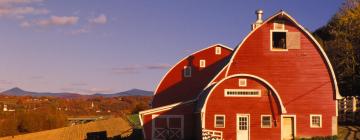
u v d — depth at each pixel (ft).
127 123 285.64
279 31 140.26
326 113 136.87
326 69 138.31
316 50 139.03
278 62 139.54
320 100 137.49
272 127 134.92
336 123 136.36
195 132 153.69
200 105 143.02
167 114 156.04
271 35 140.26
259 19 159.84
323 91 137.69
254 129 135.03
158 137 155.12
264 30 140.56
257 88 136.15
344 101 164.45
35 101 590.14
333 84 137.49
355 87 194.18
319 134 136.05
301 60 139.13
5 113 398.83
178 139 154.71
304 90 138.10
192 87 182.80
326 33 245.24
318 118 136.98
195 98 170.09
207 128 135.33
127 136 202.18
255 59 140.05
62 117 414.82
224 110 135.54
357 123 158.92
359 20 204.33
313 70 138.62
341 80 195.11
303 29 139.23
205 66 183.62
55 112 421.59
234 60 140.87
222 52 183.42
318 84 138.10
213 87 136.05
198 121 145.79
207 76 182.39
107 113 555.28
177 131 155.22
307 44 139.54
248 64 140.15
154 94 184.34
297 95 137.90
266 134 134.72
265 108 135.54
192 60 184.14
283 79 138.82
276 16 139.13
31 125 383.86
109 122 314.96
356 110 161.27
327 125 136.46
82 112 558.97
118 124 289.74
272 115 135.13
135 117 325.62
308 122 136.77
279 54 139.85
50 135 291.38
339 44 198.49
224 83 136.46
